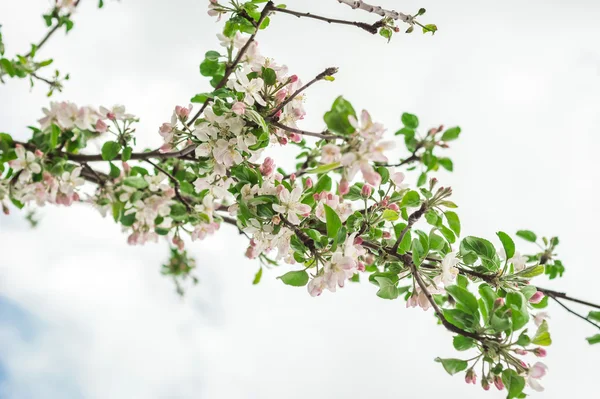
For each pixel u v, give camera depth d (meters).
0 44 1.35
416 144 1.29
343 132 1.22
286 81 1.38
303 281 1.33
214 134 1.35
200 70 1.42
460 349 1.27
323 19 1.40
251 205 1.36
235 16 1.41
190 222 1.39
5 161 1.31
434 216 1.38
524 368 1.25
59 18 1.36
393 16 1.40
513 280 1.36
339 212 1.38
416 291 1.37
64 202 1.33
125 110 1.33
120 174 1.35
